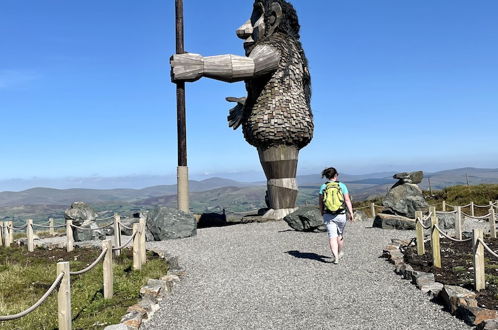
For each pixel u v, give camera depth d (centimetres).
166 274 889
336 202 938
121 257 1145
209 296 729
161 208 1465
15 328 596
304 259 1008
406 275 788
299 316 609
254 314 626
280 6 1827
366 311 618
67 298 532
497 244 1198
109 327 532
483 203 2527
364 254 1045
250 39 1909
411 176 1620
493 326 490
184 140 1723
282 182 1783
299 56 1830
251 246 1213
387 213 1602
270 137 1731
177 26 1728
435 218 847
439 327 542
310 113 1844
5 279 927
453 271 801
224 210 2142
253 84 1788
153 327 586
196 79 1681
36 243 1500
